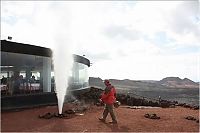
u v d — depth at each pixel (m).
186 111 15.41
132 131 9.59
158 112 14.64
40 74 16.30
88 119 11.68
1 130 9.09
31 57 15.39
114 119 10.91
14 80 14.77
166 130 9.91
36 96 14.75
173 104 20.34
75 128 9.79
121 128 10.05
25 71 15.53
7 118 11.21
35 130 9.27
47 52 15.96
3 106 12.69
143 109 16.16
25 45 14.38
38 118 11.48
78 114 13.02
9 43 13.53
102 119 11.38
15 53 13.95
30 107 14.12
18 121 10.70
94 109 15.12
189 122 11.59
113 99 11.08
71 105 16.14
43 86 16.33
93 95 20.67
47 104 15.37
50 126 9.98
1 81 14.15
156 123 11.20
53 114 12.29
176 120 12.04
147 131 9.66
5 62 14.44
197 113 14.53
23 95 13.92
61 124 10.40
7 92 14.14
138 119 12.08
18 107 13.43
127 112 14.36
